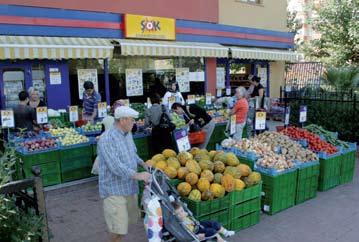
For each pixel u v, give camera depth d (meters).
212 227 4.46
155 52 11.70
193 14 13.87
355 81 13.83
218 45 14.30
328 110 10.31
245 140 6.59
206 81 14.98
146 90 13.09
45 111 8.04
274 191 5.65
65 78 10.74
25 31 9.84
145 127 8.55
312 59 23.86
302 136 7.34
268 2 17.33
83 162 7.60
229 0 15.34
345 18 20.66
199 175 5.03
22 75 9.97
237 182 5.10
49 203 6.25
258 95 11.07
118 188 4.07
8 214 2.79
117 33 11.70
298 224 5.39
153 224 3.84
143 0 12.21
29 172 6.86
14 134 7.61
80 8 10.82
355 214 5.74
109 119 7.20
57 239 4.91
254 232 5.13
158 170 4.46
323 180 6.77
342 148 7.15
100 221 5.50
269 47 17.62
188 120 8.77
